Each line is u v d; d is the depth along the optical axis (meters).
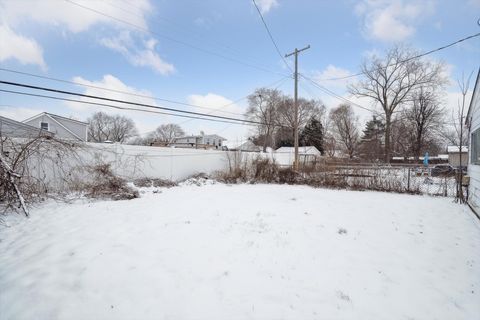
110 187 8.02
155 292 2.77
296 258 3.70
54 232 4.47
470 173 8.86
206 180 13.21
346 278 3.18
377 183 11.66
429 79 30.95
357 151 37.12
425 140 35.84
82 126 26.25
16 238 4.20
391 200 8.81
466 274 3.36
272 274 3.22
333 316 2.46
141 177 11.30
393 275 3.29
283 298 2.72
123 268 3.23
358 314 2.50
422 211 7.02
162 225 4.99
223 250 3.88
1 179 5.49
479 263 3.69
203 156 14.54
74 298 2.62
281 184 13.30
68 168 8.30
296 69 16.06
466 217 6.38
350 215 6.34
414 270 3.44
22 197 5.61
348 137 42.72
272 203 7.59
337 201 8.35
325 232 4.91
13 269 3.14
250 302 2.64
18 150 6.50
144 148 11.45
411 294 2.87
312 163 14.59
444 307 2.66
